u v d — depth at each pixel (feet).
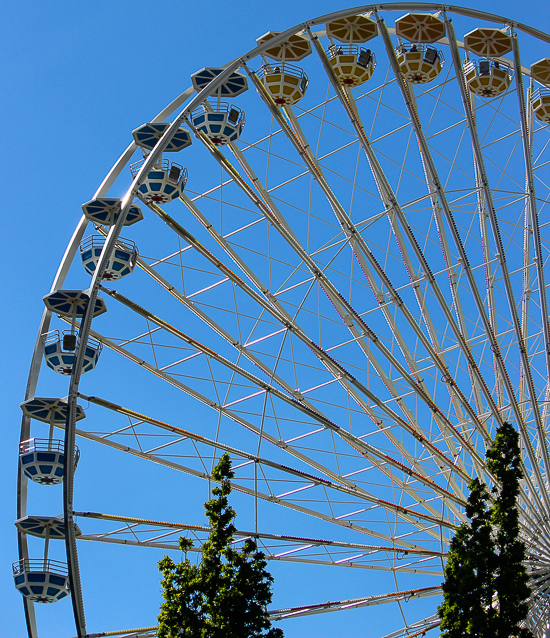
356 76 101.30
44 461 103.09
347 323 111.14
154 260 109.19
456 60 95.86
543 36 97.35
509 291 100.63
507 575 88.58
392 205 96.73
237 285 106.63
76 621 91.30
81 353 94.94
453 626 86.38
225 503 85.97
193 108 93.71
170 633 79.61
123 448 112.16
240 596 79.82
